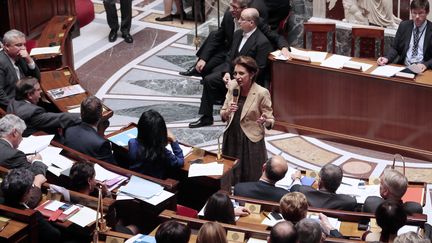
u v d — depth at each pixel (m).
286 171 13.47
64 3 24.55
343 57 19.30
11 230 10.81
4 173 12.93
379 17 21.78
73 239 11.76
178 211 13.57
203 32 25.70
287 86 19.45
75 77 18.69
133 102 22.06
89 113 14.32
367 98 18.64
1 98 16.89
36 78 17.19
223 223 11.65
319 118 19.44
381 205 11.44
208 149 19.28
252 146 15.73
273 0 21.69
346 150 19.08
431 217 16.08
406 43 18.86
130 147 13.91
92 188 12.41
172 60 25.00
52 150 14.30
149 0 31.02
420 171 17.98
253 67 15.30
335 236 11.93
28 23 22.61
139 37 27.05
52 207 11.98
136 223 13.00
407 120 18.36
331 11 22.53
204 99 20.30
